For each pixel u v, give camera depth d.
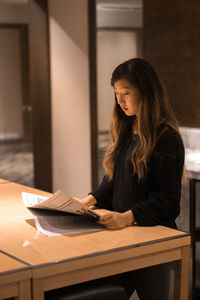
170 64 3.87
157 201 1.80
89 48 4.51
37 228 1.76
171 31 3.82
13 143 10.68
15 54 10.62
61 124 4.71
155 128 1.84
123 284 1.90
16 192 2.40
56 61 4.64
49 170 4.77
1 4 10.33
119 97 1.90
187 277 1.70
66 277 1.45
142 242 1.59
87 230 1.73
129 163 1.93
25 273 1.37
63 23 4.58
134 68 1.86
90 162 4.63
